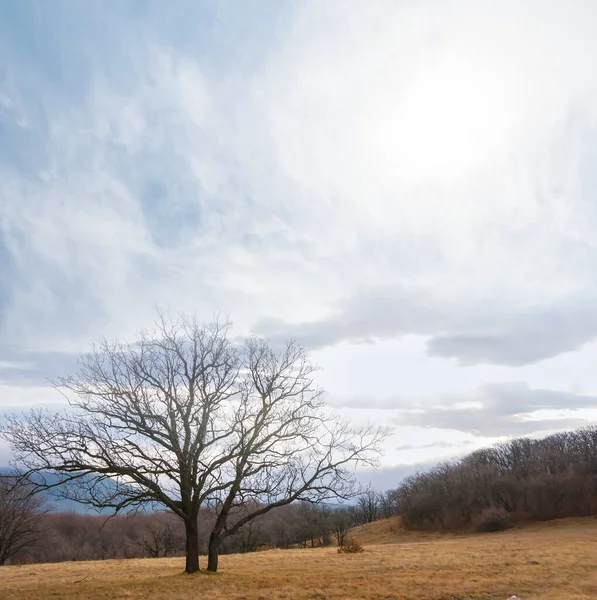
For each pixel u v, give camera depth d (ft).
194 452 78.54
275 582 68.85
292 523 252.01
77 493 70.85
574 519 254.68
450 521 288.51
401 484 360.28
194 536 79.77
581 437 351.05
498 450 393.91
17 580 80.53
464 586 63.36
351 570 84.69
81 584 71.51
